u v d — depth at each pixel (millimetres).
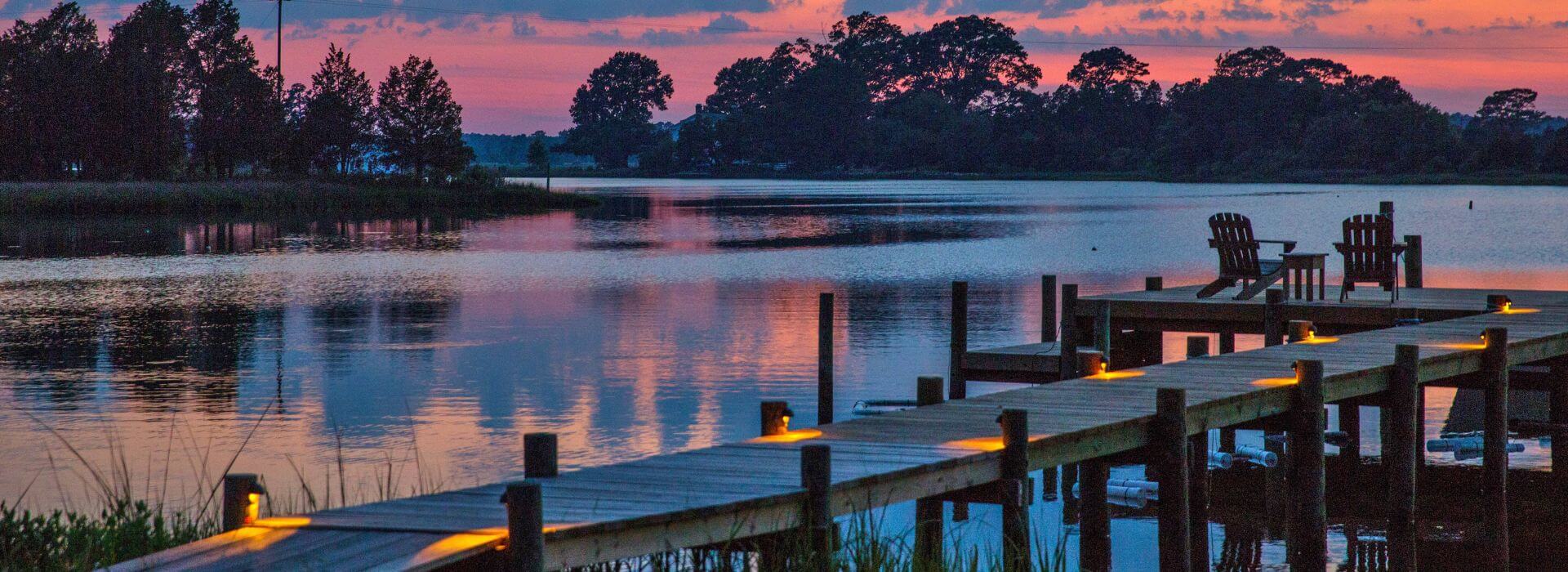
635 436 23703
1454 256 62062
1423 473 21844
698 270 56812
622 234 82312
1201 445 17812
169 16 135750
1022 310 42062
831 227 88938
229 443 23062
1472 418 25344
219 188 107812
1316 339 22172
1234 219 25828
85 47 137875
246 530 10891
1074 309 22281
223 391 28031
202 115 134375
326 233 82938
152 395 27547
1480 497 20484
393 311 42125
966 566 15875
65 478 20438
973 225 91750
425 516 11156
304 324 38938
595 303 44344
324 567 9781
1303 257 25781
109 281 51656
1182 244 72750
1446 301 26734
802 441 14641
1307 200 134750
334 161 138250
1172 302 25000
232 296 46562
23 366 31172
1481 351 20078
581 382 29078
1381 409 22500
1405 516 18062
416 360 32094
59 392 27781
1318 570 16719
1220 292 27844
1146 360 26703
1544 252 64125
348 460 21812
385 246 71438
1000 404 16562
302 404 26594
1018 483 13922
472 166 142250
